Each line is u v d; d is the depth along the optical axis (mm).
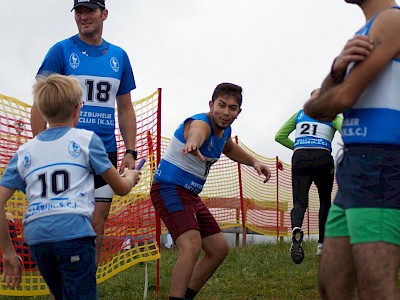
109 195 4605
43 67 4617
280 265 6863
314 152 6621
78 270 3123
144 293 5344
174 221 4242
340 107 2496
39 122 4434
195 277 4449
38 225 3102
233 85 4359
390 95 2506
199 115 4332
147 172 5719
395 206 2475
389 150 2504
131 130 4910
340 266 2719
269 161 12242
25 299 5441
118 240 5555
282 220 12484
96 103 4625
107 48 4770
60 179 3143
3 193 3248
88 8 4543
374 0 2605
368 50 2439
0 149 5195
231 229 11742
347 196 2580
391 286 2424
